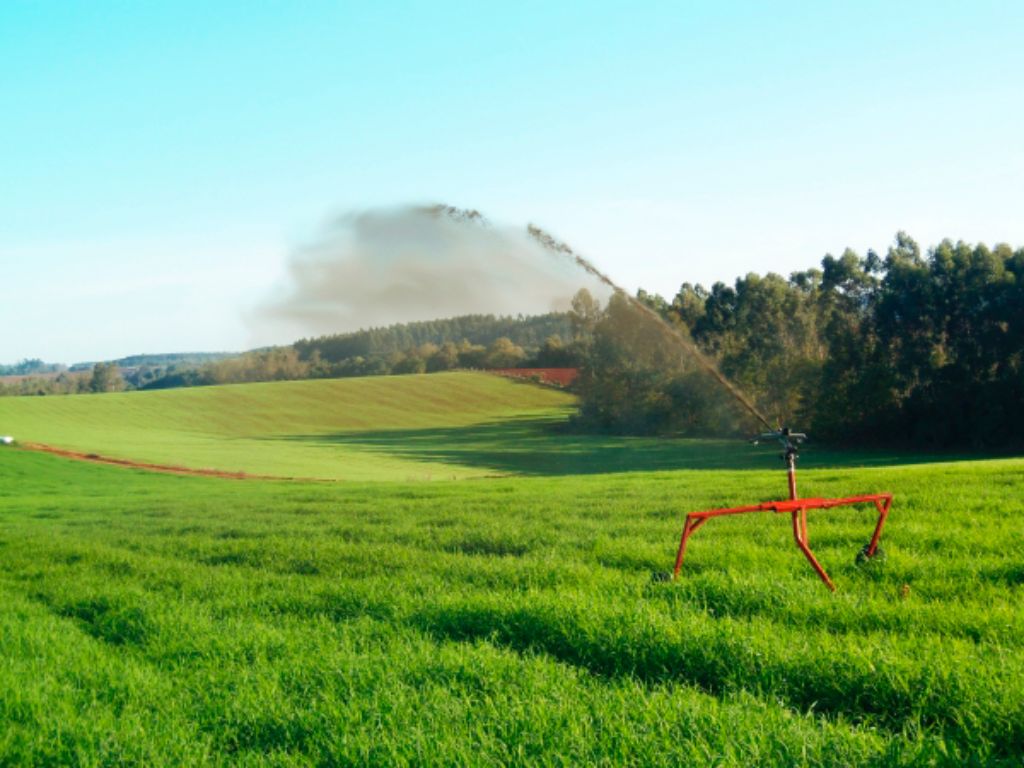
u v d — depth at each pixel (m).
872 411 81.69
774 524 16.11
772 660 7.30
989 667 6.63
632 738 5.83
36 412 136.75
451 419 144.00
